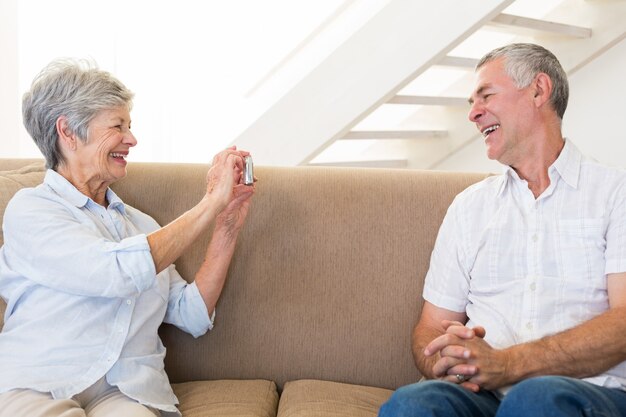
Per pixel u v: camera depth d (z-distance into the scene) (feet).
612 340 4.73
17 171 6.11
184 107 14.69
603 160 12.55
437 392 4.21
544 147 5.55
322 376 6.17
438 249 5.89
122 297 5.09
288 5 14.07
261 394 5.78
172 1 14.26
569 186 5.41
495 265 5.52
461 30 10.05
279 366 6.19
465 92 12.71
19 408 4.54
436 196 6.39
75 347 5.02
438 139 13.10
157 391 5.29
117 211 5.80
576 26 11.54
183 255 6.30
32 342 4.98
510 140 5.58
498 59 5.66
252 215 6.36
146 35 14.07
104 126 5.40
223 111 14.64
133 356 5.32
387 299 6.19
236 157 5.64
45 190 5.30
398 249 6.27
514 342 5.31
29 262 5.02
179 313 5.88
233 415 5.27
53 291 5.08
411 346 5.86
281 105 11.22
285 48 14.11
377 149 13.84
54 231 4.98
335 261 6.27
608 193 5.29
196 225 5.27
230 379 6.22
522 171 5.65
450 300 5.75
